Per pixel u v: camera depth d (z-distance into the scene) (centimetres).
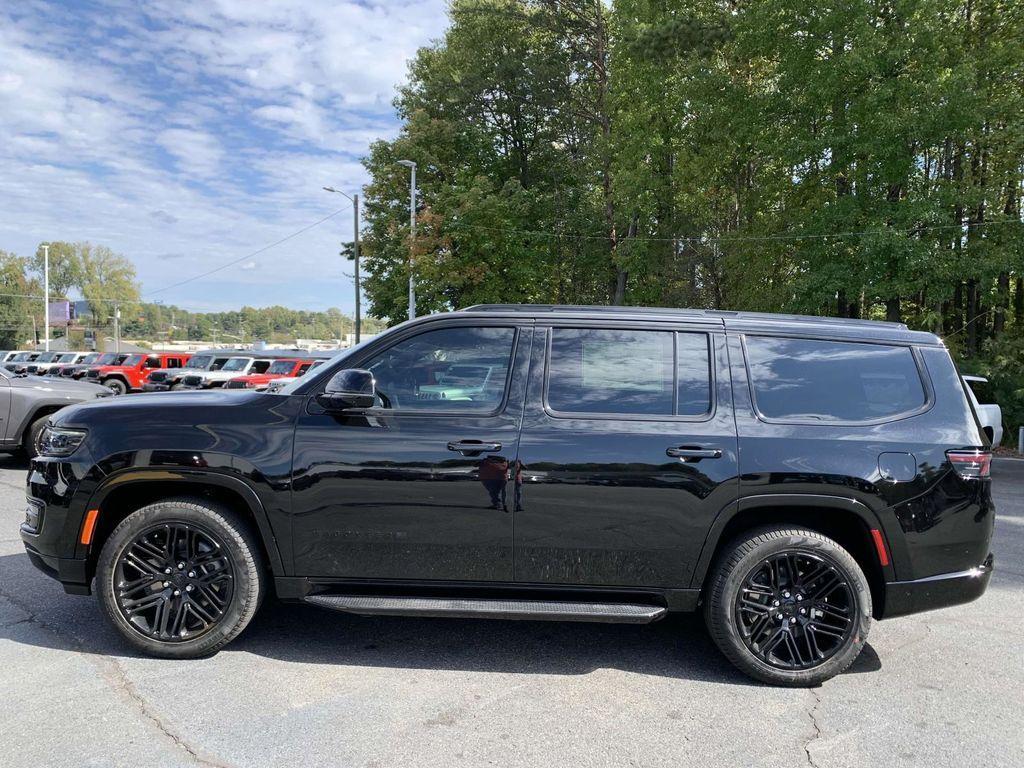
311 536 350
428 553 349
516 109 3359
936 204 1800
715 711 320
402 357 368
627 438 347
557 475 344
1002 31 1966
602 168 3114
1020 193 2025
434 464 345
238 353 2334
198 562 355
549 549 346
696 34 2312
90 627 394
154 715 301
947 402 361
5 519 643
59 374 2736
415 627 414
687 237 2675
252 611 359
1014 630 433
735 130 2233
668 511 344
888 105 1850
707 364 363
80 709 304
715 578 348
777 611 348
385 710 311
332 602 345
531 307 379
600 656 380
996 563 592
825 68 1870
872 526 344
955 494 348
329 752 276
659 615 343
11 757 267
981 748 292
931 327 1941
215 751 274
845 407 357
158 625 355
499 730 297
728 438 347
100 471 349
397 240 3148
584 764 272
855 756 284
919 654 394
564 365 364
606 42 3259
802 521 363
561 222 3341
